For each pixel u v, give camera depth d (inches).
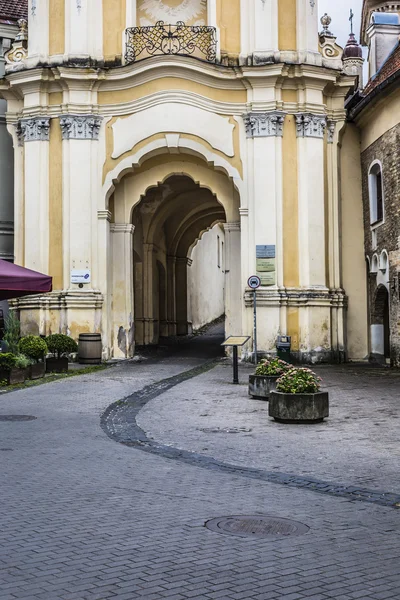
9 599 179.3
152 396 629.0
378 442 419.2
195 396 625.6
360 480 326.6
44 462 359.9
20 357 735.1
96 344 956.0
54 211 1016.9
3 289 584.1
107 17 1021.2
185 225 1501.0
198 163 1066.1
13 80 1022.4
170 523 250.5
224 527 246.5
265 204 987.9
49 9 1021.8
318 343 976.9
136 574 198.5
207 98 1003.3
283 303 968.9
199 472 342.0
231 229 1053.8
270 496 294.8
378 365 958.4
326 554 218.2
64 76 995.9
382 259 955.3
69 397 620.4
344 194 1048.2
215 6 1005.2
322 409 490.9
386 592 187.8
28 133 1024.2
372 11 1220.5
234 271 1053.8
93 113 1012.5
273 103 991.0
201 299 1883.6
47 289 606.2
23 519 254.1
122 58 1012.5
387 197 930.1
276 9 995.9
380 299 998.4
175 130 1005.8
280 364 609.0
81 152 1009.5
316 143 1001.5
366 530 245.3
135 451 394.0
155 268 1344.7
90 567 203.9
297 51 995.3
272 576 198.4
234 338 725.9
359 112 993.5
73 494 292.8
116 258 1063.0
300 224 992.2
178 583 191.9
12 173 1160.8
